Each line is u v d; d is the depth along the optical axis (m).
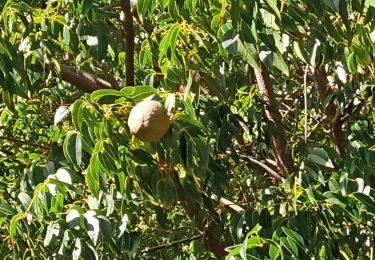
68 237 2.40
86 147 2.41
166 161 2.46
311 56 2.36
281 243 2.27
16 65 2.69
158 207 2.94
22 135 4.11
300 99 4.07
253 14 2.16
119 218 2.71
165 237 3.98
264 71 3.13
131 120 2.36
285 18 2.31
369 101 3.10
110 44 3.10
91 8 2.79
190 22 2.44
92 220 2.41
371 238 2.55
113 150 2.38
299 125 4.04
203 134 2.45
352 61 2.39
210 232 3.24
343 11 2.13
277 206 2.70
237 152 3.43
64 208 2.76
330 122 3.55
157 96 2.43
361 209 2.43
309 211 2.47
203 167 2.46
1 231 2.77
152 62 3.14
